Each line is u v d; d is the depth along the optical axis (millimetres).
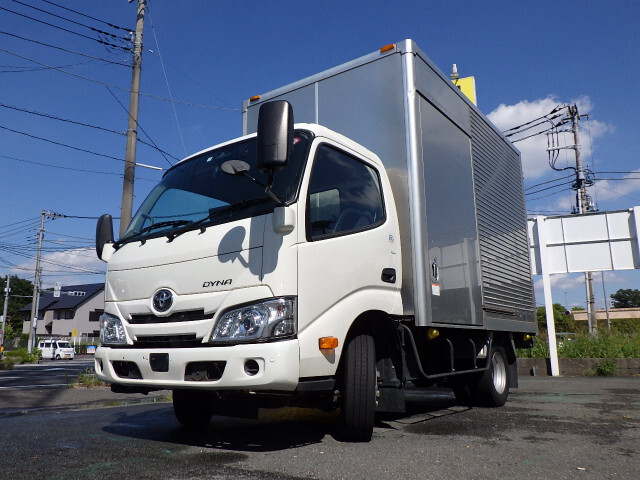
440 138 5594
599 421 5469
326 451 3881
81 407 7609
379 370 4500
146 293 4129
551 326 12852
